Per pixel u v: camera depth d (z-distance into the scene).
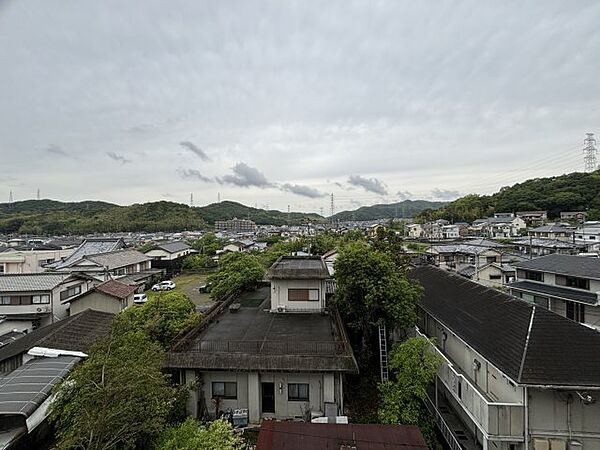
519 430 9.53
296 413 13.05
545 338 10.09
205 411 13.07
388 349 16.56
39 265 51.25
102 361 9.16
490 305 13.98
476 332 12.72
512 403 9.82
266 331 16.12
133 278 41.34
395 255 21.66
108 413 8.61
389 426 9.25
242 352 13.37
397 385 12.47
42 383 12.30
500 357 10.51
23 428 10.76
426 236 88.75
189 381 12.92
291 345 13.97
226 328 16.62
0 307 27.55
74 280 31.42
